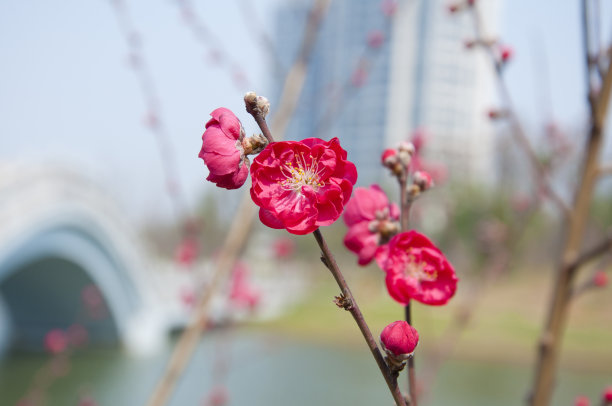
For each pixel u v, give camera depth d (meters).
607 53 2.29
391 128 34.47
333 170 1.34
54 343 9.49
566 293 2.38
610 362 15.64
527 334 18.59
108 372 13.93
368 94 35.12
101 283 17.83
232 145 1.32
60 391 11.39
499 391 12.70
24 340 18.56
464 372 14.52
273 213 1.30
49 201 14.80
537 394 2.35
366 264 1.69
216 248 5.68
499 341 17.86
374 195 1.73
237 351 12.12
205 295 3.03
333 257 1.27
